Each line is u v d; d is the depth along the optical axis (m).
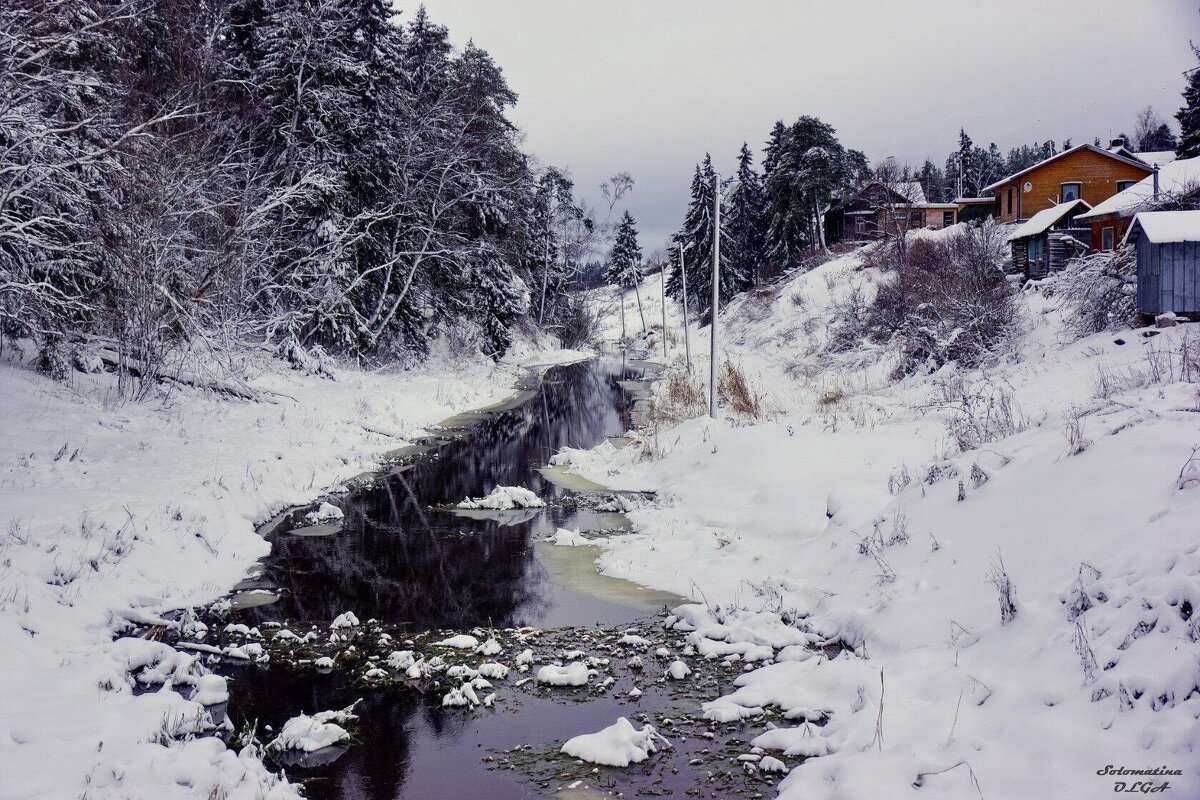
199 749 5.27
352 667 7.41
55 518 9.72
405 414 24.98
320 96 26.86
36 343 19.17
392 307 32.59
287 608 9.05
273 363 26.73
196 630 8.23
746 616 8.03
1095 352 17.38
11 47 14.25
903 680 5.80
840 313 36.06
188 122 23.62
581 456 18.59
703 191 73.12
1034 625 5.56
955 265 28.92
